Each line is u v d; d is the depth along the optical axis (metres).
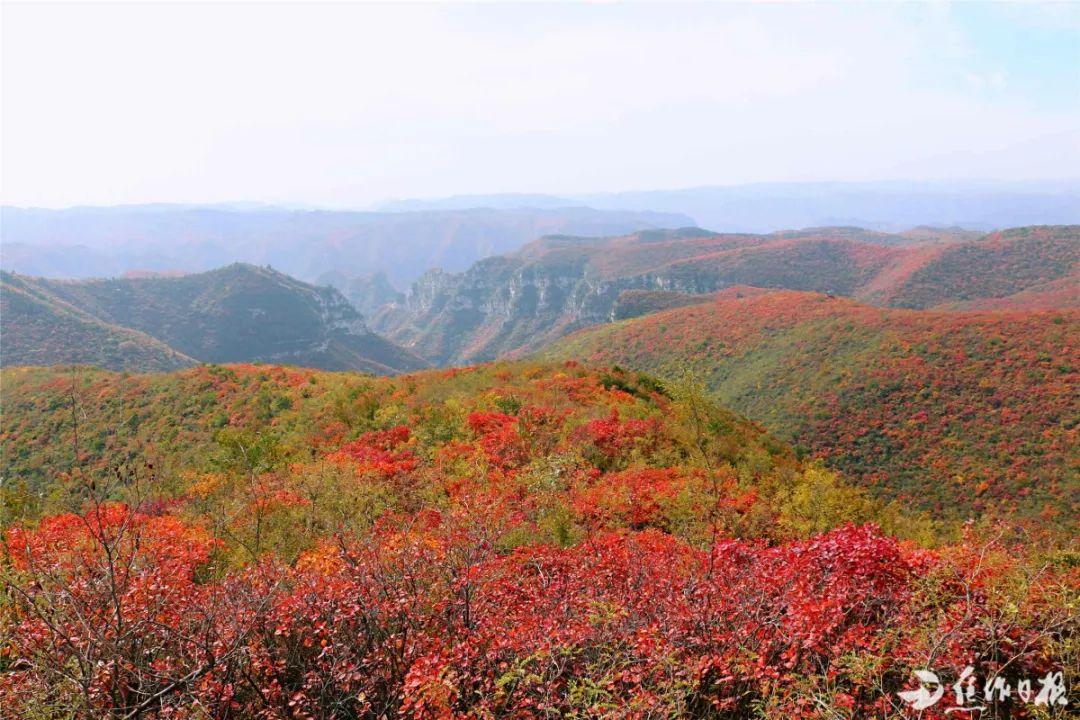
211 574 8.97
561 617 6.40
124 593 5.45
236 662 5.43
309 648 6.06
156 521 10.09
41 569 5.68
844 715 4.96
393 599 6.36
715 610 6.30
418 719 5.02
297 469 17.44
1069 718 5.12
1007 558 6.90
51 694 4.95
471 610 6.57
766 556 7.71
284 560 9.74
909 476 60.75
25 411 40.16
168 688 4.95
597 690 4.99
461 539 7.78
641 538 12.01
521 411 26.05
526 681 5.05
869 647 5.36
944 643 5.43
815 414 76.44
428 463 19.78
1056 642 5.46
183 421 34.25
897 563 6.76
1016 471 55.34
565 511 13.61
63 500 5.86
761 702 5.20
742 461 23.55
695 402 24.86
